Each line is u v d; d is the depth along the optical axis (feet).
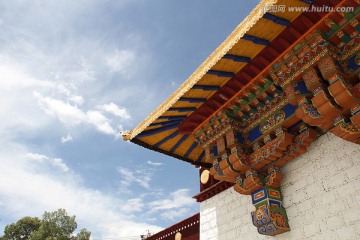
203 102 30.30
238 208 33.60
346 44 22.44
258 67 25.89
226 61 25.40
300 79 24.20
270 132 27.40
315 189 25.53
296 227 25.67
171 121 32.17
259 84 26.81
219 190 37.60
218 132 30.07
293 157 27.73
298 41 23.39
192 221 57.72
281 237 26.66
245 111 29.07
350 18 21.42
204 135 31.53
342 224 22.79
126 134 32.48
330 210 23.91
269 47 24.30
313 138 26.63
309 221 24.93
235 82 27.45
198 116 31.30
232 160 28.19
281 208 26.94
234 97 28.37
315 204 25.05
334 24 21.99
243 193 29.09
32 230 159.22
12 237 156.04
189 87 25.80
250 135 28.96
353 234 21.91
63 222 149.18
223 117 29.53
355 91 21.42
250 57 25.52
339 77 21.07
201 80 26.96
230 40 22.63
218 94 28.84
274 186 27.84
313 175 26.12
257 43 23.94
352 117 20.90
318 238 23.85
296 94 23.66
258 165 27.71
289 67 24.23
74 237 147.84
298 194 26.58
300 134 26.91
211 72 26.17
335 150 25.40
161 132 33.53
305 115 22.90
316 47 22.52
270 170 28.19
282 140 26.02
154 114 29.53
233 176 29.07
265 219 26.02
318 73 22.89
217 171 29.94
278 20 22.13
